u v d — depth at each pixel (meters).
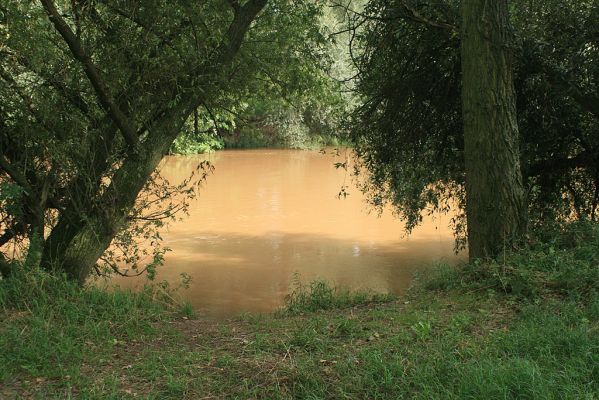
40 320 5.83
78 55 7.50
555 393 4.12
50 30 8.14
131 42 8.40
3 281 6.79
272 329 6.26
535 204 10.40
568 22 8.80
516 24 8.94
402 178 11.33
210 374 4.90
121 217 8.28
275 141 48.88
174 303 8.40
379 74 10.41
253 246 15.52
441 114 10.32
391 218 19.30
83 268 7.94
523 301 6.34
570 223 8.85
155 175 9.16
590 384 4.21
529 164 10.03
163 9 8.36
